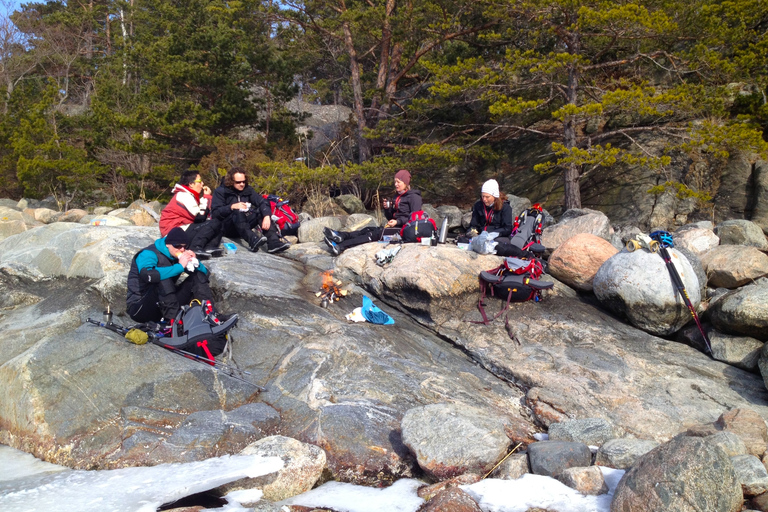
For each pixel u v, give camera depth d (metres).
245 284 6.12
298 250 7.90
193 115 16.20
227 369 4.89
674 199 10.00
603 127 12.39
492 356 5.65
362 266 6.86
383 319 6.00
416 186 13.40
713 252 6.80
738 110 10.57
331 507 3.60
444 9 12.91
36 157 17.39
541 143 13.41
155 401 4.45
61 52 29.19
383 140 14.63
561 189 11.85
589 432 4.38
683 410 4.86
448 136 14.00
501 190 12.93
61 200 17.77
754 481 3.47
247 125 18.05
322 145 18.20
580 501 3.51
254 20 14.76
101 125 17.72
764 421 4.42
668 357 5.58
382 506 3.59
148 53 17.48
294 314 5.78
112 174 19.08
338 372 5.00
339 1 14.41
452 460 3.91
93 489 3.64
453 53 13.98
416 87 15.82
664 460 3.26
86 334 4.88
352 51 14.91
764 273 6.29
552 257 6.87
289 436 4.30
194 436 4.07
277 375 4.99
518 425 4.74
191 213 6.96
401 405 4.68
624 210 10.29
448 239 7.83
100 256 6.37
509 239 6.78
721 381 5.28
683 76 11.42
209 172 14.53
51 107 20.59
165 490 3.57
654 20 9.55
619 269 6.07
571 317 6.15
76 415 4.40
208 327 5.04
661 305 5.80
